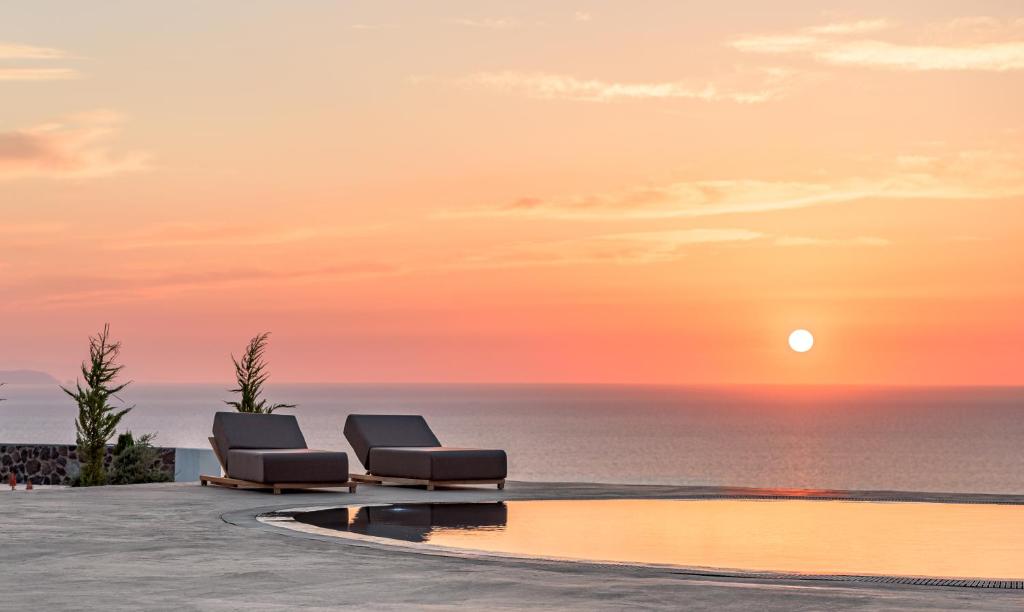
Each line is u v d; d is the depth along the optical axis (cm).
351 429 1484
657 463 9388
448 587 640
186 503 1138
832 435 13300
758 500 1265
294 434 1431
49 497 1198
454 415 19175
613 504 1212
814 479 8275
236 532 888
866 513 1118
